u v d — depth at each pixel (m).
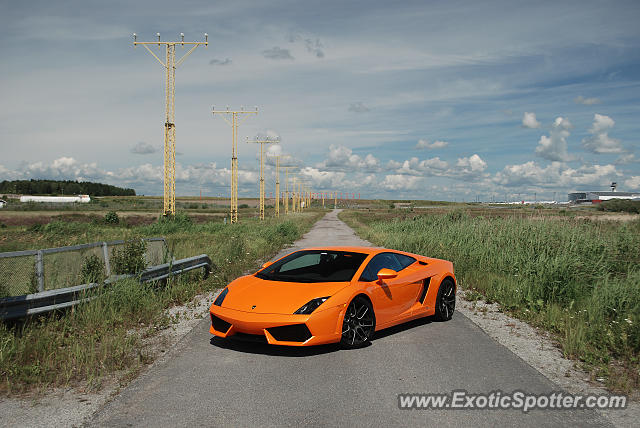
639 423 3.61
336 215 97.25
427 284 7.04
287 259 6.80
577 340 5.72
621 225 13.45
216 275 10.84
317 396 4.10
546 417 3.70
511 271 10.25
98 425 3.53
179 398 4.06
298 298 5.52
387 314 6.23
